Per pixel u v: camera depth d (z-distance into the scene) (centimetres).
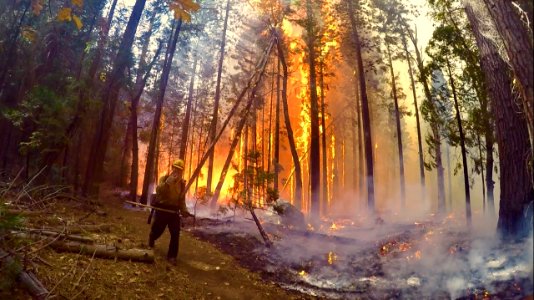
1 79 1139
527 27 274
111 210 1029
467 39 1240
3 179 794
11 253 346
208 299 480
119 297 403
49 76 1175
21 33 1259
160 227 600
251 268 677
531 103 257
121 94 2227
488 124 1216
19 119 912
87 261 459
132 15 1310
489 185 1254
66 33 1326
